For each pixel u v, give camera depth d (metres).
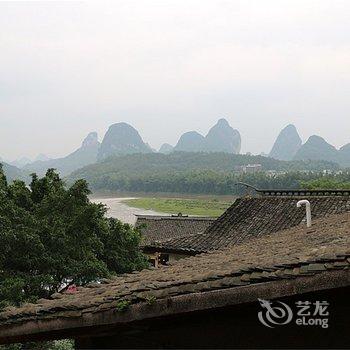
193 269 5.98
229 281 4.34
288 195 21.77
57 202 21.56
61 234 19.94
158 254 22.72
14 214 19.38
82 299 5.30
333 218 11.84
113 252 22.97
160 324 5.29
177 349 5.30
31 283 18.48
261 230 19.89
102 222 22.97
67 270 19.55
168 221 40.06
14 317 5.28
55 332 5.32
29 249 18.84
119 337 5.61
